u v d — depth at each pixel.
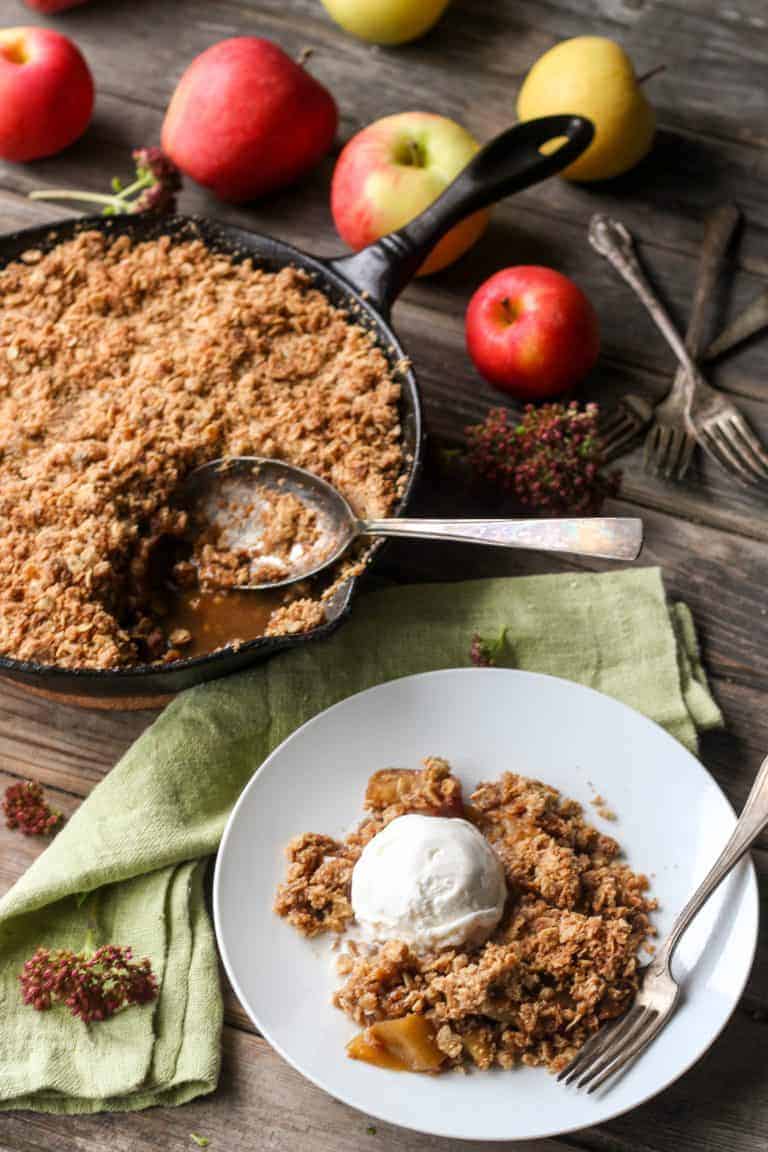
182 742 0.87
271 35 1.07
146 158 0.97
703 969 0.80
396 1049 0.78
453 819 0.82
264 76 0.97
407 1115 0.77
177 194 1.03
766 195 1.03
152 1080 0.81
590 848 0.83
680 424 0.96
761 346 0.99
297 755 0.84
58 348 0.92
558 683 0.85
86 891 0.84
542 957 0.80
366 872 0.81
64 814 0.88
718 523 0.94
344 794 0.84
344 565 0.87
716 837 0.83
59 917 0.84
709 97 1.06
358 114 1.05
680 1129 0.81
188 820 0.86
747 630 0.92
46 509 0.87
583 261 1.01
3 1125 0.81
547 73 1.00
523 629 0.90
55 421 0.90
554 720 0.85
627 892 0.82
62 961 0.81
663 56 1.07
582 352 0.94
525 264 1.01
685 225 1.02
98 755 0.89
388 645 0.90
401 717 0.85
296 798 0.84
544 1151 0.81
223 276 0.94
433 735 0.85
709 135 1.05
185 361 0.91
